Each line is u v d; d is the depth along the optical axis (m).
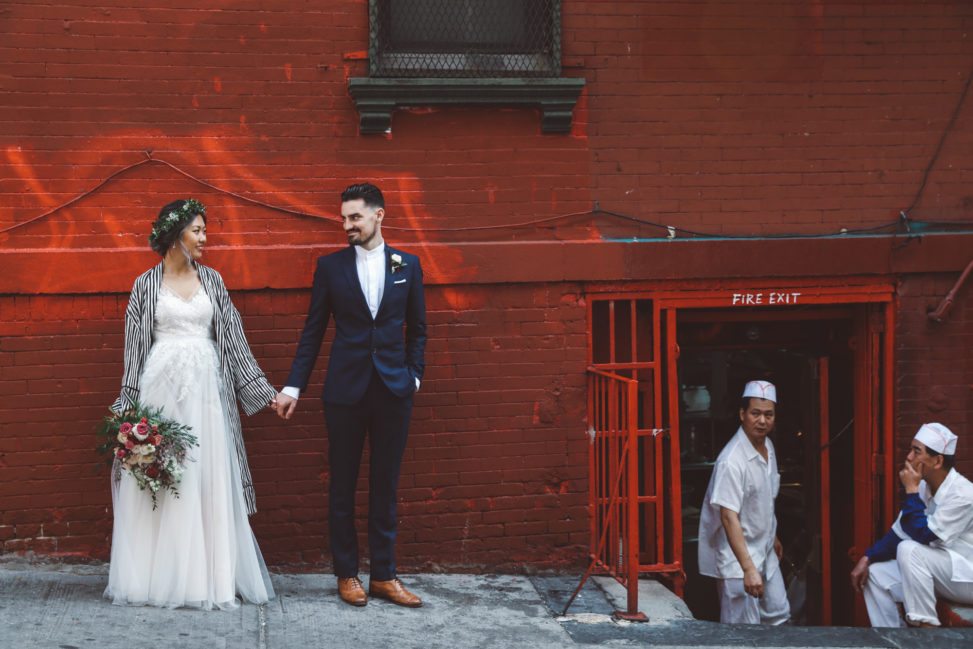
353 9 5.62
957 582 5.64
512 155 5.81
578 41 5.85
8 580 5.16
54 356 5.40
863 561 6.05
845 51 6.09
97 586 5.12
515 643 4.74
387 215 5.72
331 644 4.55
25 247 5.36
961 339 6.27
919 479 5.83
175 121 5.49
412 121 5.72
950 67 6.18
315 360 5.15
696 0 5.95
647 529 6.21
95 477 5.46
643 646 4.79
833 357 6.79
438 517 5.84
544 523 5.93
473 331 5.83
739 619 6.11
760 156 6.04
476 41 5.80
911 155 6.16
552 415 5.91
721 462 6.03
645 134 5.93
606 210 5.91
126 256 5.41
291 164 5.60
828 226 6.11
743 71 6.00
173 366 4.80
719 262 5.98
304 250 5.58
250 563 5.01
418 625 4.91
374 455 5.09
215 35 5.50
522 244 5.80
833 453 6.85
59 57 5.36
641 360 6.19
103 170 5.42
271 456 5.67
